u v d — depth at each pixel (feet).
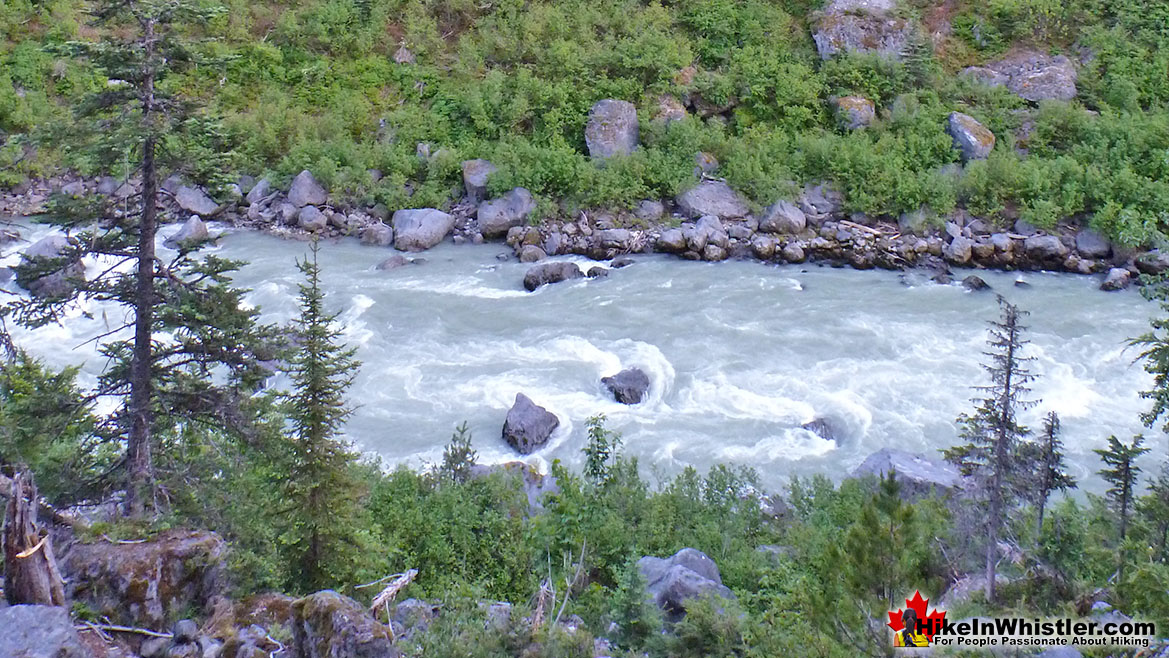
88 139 39.83
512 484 56.03
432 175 119.65
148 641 30.40
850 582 28.78
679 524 53.01
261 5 144.15
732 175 117.50
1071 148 121.39
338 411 40.47
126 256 43.04
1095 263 106.83
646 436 71.87
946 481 58.23
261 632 31.30
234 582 34.63
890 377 80.02
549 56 132.57
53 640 25.40
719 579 44.93
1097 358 83.51
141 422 42.91
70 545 33.32
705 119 130.00
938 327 89.86
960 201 115.65
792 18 142.20
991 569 34.40
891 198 114.73
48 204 42.50
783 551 49.78
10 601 28.04
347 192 118.32
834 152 118.83
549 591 40.96
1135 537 39.01
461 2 144.46
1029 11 138.82
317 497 39.70
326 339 40.24
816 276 103.86
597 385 78.95
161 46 40.42
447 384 79.10
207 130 42.06
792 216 112.16
